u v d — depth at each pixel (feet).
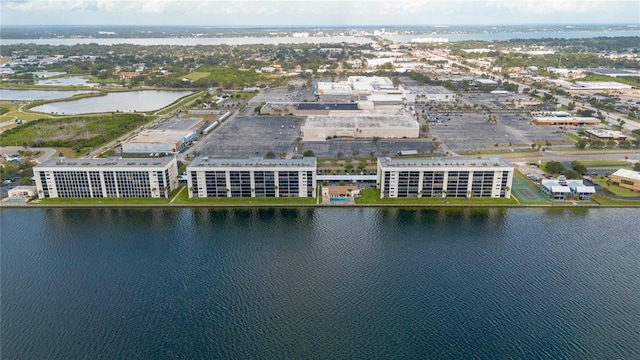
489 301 581.94
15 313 564.71
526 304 574.97
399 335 527.81
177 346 515.09
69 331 536.83
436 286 612.70
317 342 518.78
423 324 544.62
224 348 511.81
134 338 526.98
